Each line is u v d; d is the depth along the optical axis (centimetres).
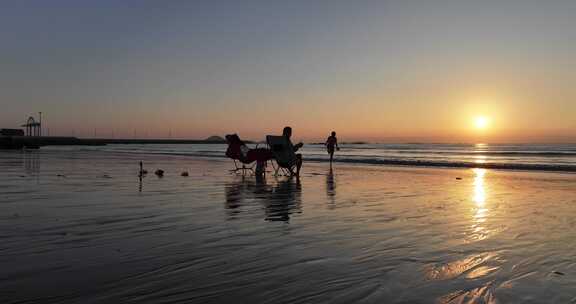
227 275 384
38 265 404
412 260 439
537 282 374
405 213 727
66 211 713
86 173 1498
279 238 534
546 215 713
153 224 614
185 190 1041
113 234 545
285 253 462
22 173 1469
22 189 1017
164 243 500
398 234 561
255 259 437
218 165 2102
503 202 870
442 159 3312
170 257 440
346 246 495
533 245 505
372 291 348
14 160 2344
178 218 664
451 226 616
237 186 1148
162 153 4106
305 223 633
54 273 381
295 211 743
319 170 1859
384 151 6488
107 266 405
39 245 481
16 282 356
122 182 1210
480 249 486
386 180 1370
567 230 590
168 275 381
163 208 759
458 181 1347
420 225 622
